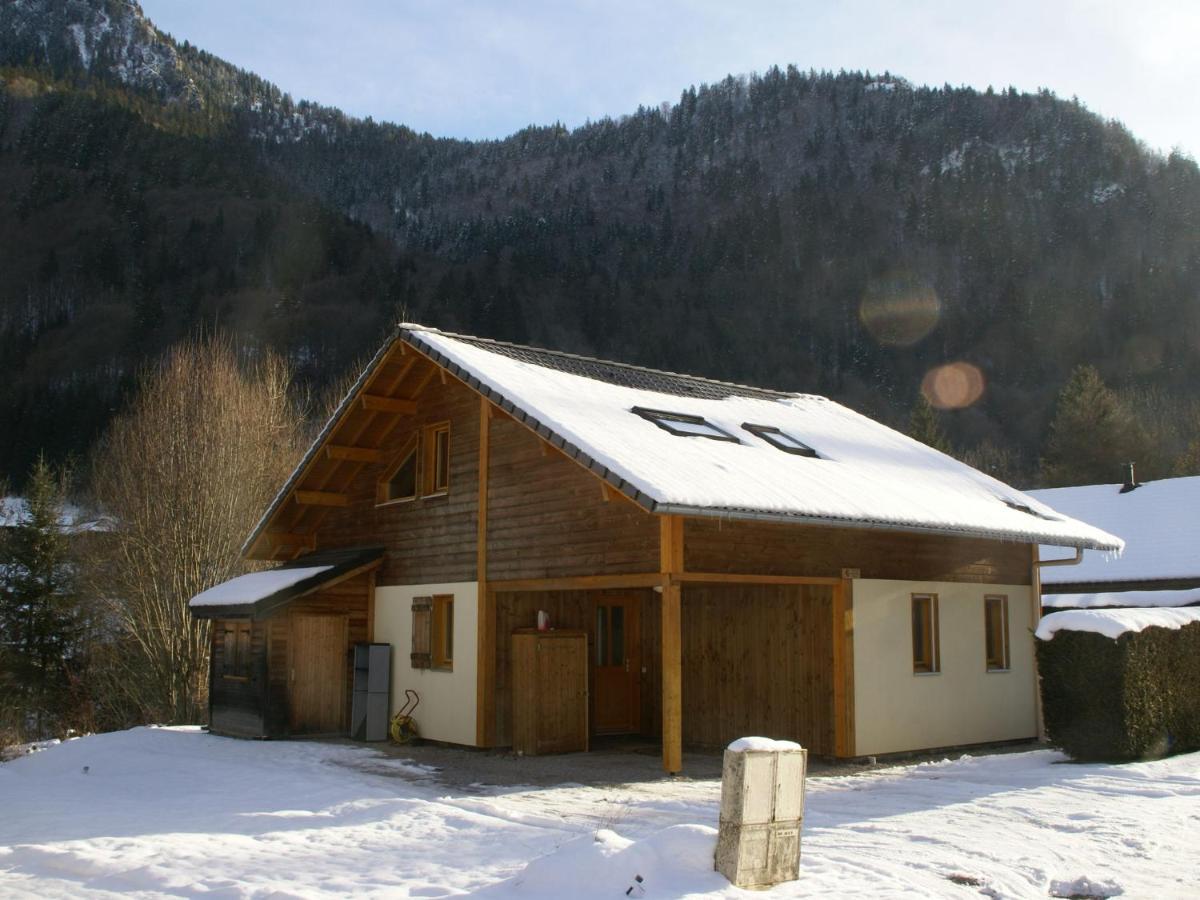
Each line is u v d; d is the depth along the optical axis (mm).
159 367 37469
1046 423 69688
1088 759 13117
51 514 33375
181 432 27906
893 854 8195
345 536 18453
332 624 17062
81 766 14812
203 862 8414
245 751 15172
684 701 16125
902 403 78562
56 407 53906
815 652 14539
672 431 14484
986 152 143500
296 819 10125
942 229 112875
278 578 17031
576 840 7367
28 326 60344
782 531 13727
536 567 14219
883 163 138125
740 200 142500
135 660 29250
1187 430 59438
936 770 13141
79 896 7629
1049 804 10328
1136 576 25266
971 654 16281
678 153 159500
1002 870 7734
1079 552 17609
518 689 14711
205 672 26922
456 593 15641
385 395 16844
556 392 14641
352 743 15969
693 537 12750
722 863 7145
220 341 36375
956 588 16188
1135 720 13008
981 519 15203
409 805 10391
